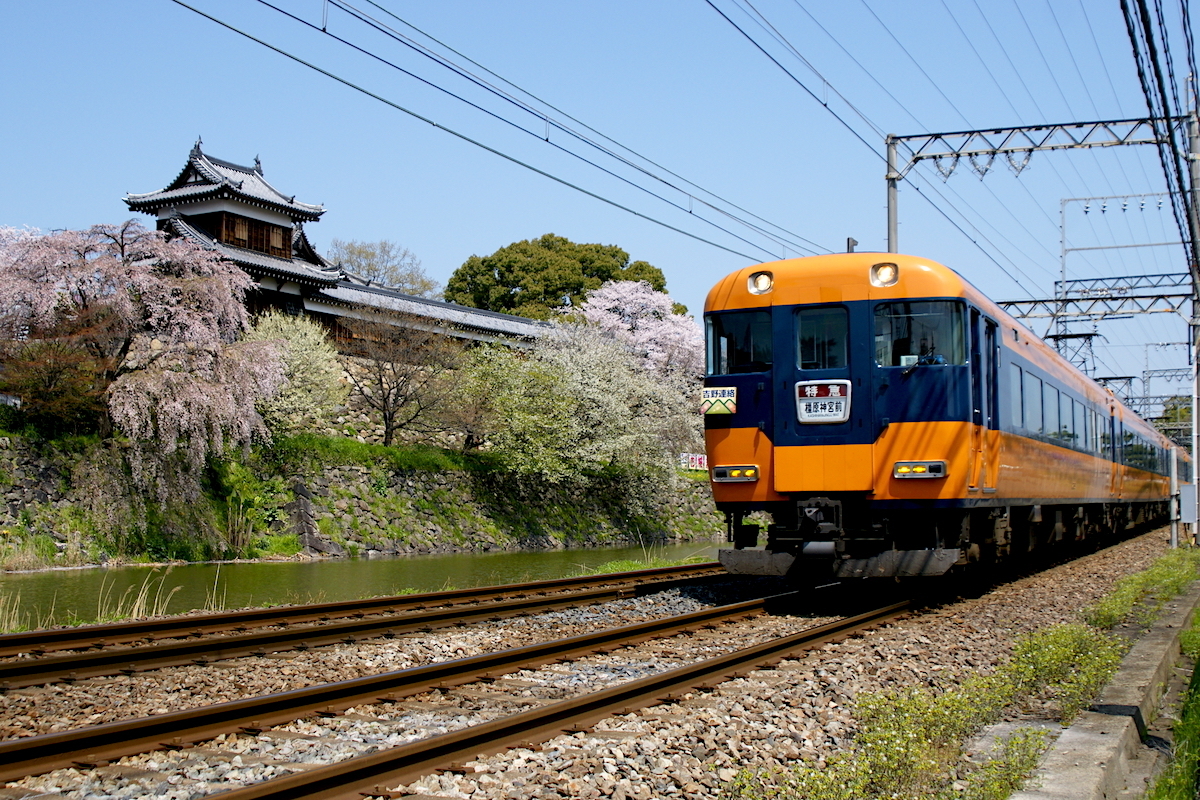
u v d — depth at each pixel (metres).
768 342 9.86
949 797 4.03
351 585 16.53
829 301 9.62
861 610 10.05
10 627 10.34
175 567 20.95
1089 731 5.17
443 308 35.97
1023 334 12.41
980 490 9.77
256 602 13.70
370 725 4.93
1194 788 4.77
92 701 5.50
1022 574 14.05
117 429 22.92
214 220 30.88
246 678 6.14
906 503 9.29
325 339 30.33
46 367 21.80
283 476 25.61
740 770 4.25
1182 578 12.29
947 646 7.70
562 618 9.20
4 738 4.73
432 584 16.73
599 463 32.00
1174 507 20.05
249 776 4.13
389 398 31.05
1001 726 5.39
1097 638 7.47
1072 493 15.24
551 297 50.06
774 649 7.02
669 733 4.85
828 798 3.86
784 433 9.66
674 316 46.69
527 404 30.95
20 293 21.38
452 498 28.89
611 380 33.28
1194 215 13.18
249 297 29.94
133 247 23.38
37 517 20.81
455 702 5.52
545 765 4.28
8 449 21.02
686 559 19.77
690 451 36.69
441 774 4.11
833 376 9.53
